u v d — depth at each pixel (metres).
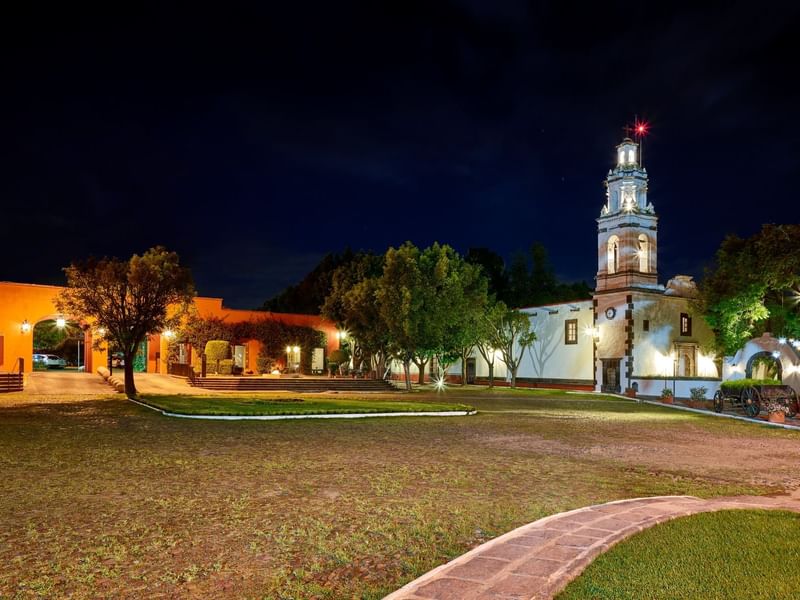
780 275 30.62
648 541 6.16
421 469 11.31
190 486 9.63
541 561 5.48
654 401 32.56
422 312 37.91
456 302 39.22
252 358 48.97
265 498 8.85
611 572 5.22
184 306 29.77
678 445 15.58
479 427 19.03
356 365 49.28
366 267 49.16
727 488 10.09
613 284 40.09
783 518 7.21
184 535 7.03
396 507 8.37
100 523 7.51
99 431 16.52
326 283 61.12
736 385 25.73
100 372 40.12
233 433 16.50
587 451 14.13
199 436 15.75
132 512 8.04
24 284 40.06
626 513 7.45
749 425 21.52
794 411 24.47
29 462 11.68
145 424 18.27
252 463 11.77
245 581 5.65
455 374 50.78
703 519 7.11
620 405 29.84
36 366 59.81
